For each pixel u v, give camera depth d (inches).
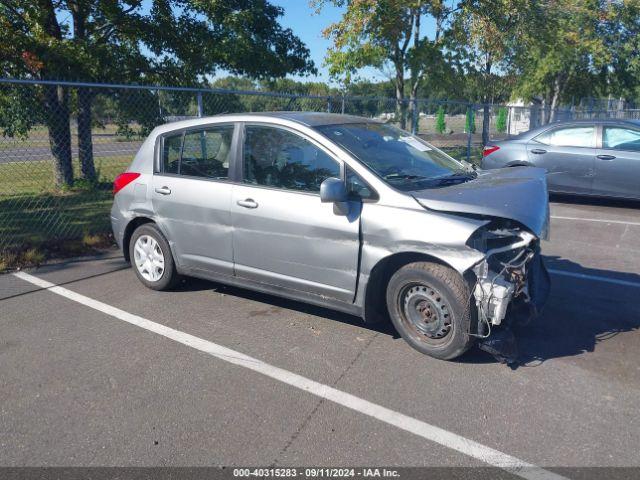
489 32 634.8
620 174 370.0
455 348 152.4
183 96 451.5
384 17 591.5
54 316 195.2
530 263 166.2
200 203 195.6
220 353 165.3
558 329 180.5
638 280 230.1
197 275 206.7
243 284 193.5
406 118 586.9
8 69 425.7
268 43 607.5
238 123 190.7
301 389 144.6
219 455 118.4
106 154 484.1
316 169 171.2
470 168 201.3
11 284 231.0
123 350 167.9
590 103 1127.6
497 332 152.5
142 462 116.5
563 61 913.5
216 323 187.5
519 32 684.1
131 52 492.7
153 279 217.8
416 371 152.9
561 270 244.4
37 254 264.7
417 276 153.9
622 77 1052.5
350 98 428.1
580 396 139.9
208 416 132.9
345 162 165.9
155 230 213.9
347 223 161.6
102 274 244.4
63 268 254.2
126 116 454.0
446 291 149.5
